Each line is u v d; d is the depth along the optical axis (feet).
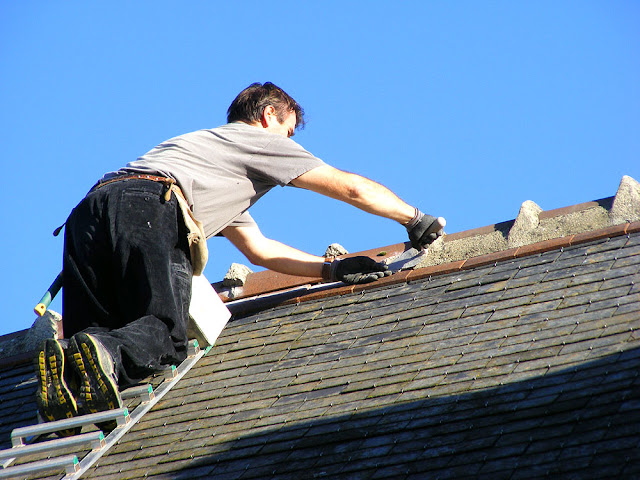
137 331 42.75
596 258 44.27
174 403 45.70
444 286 47.88
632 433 29.89
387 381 40.11
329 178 50.62
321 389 41.75
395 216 51.21
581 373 34.78
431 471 32.04
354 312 49.08
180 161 49.06
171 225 46.39
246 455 38.01
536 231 49.14
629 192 47.96
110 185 46.29
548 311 40.93
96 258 45.57
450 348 41.01
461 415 35.01
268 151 50.70
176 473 38.50
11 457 42.16
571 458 29.84
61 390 40.27
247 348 49.42
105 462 41.70
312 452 36.37
